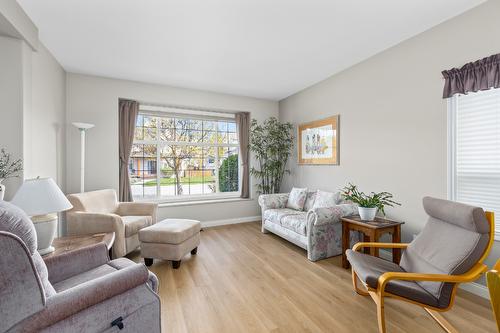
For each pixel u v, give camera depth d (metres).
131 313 1.17
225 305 1.97
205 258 2.98
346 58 3.14
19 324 0.83
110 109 3.77
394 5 2.08
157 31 2.47
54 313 0.90
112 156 3.78
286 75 3.72
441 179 2.39
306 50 2.91
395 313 1.86
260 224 4.66
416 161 2.61
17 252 0.82
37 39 2.38
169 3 2.04
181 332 1.65
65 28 2.41
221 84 4.12
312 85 4.18
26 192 1.72
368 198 2.71
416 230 2.61
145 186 4.31
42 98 2.69
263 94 4.71
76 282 1.42
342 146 3.57
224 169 4.97
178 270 2.64
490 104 2.08
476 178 2.17
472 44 2.14
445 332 1.64
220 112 4.82
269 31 2.48
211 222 4.51
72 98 3.54
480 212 1.53
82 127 3.23
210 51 2.92
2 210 0.86
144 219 3.23
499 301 0.84
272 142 4.85
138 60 3.17
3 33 2.07
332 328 1.69
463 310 1.89
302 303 2.00
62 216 3.22
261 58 3.12
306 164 4.35
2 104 2.11
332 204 3.19
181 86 4.21
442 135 2.38
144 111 4.25
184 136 4.62
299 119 4.54
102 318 1.06
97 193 3.26
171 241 2.67
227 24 2.35
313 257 2.86
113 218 2.66
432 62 2.45
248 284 2.32
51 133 2.96
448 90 2.26
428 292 1.56
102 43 2.72
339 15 2.21
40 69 2.64
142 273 1.21
